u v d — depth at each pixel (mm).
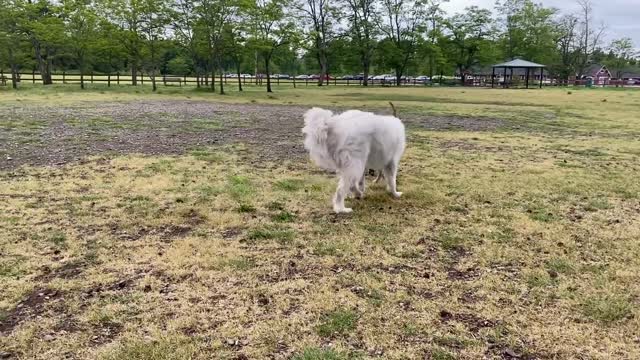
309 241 4730
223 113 16891
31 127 11867
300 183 6883
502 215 5637
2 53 33156
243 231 4996
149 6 32812
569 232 5102
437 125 14562
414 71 68188
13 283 3738
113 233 4855
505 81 54156
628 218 5641
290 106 21297
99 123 13008
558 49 70688
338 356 2873
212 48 34812
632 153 10047
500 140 11539
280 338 3078
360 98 28844
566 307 3521
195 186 6598
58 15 33719
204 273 3980
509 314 3412
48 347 2957
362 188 6211
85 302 3494
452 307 3492
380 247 4605
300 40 37281
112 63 53812
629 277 4020
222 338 3068
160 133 11445
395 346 3006
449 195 6449
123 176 7086
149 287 3719
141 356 2867
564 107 22719
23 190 6254
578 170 8148
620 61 79750
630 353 2979
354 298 3594
